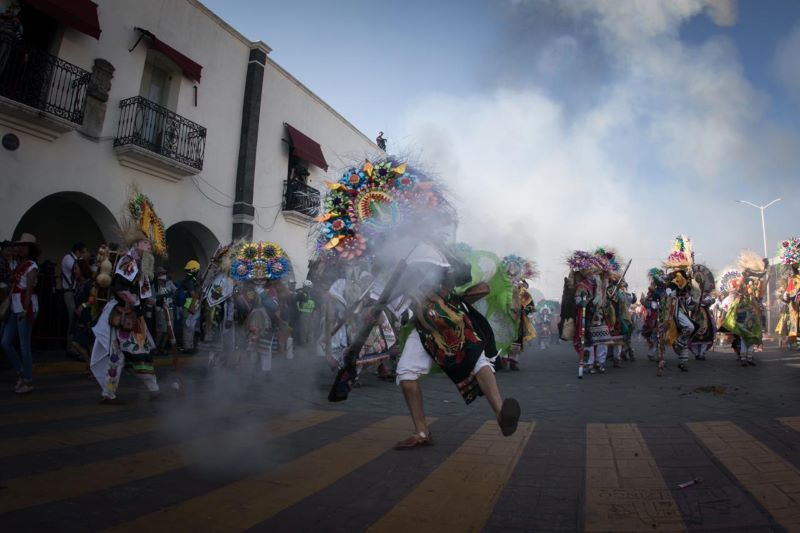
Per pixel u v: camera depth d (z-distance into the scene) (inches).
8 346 227.3
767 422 161.5
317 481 117.0
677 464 124.6
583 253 329.4
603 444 144.7
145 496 106.3
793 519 91.0
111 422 173.2
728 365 362.6
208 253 562.3
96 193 440.1
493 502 104.0
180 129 515.8
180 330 417.1
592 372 338.3
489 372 130.4
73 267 342.0
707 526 90.1
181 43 520.4
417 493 109.2
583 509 99.3
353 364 139.5
